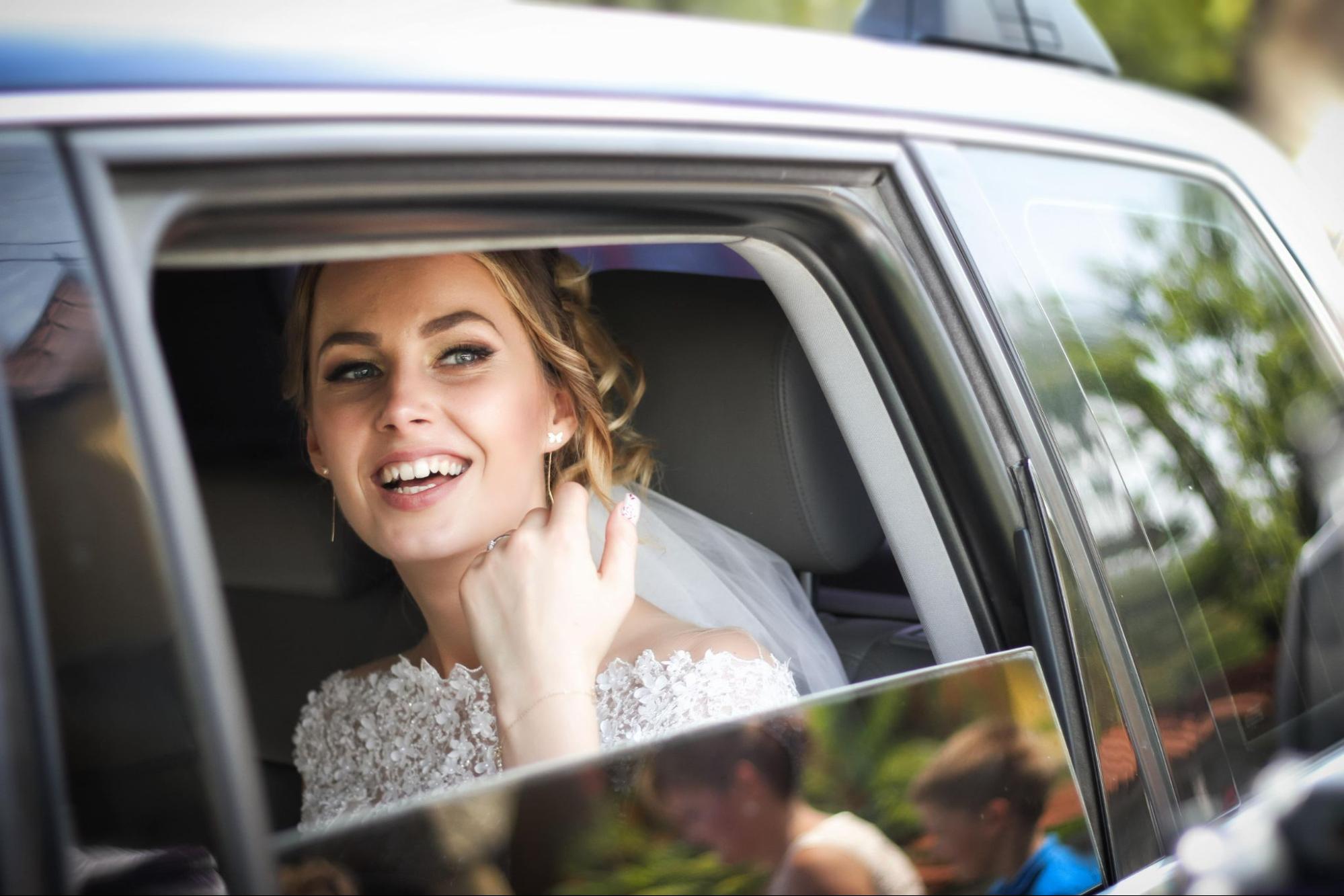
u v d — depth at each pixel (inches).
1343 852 50.3
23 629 24.5
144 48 29.2
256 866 26.9
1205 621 51.9
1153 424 53.2
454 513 58.1
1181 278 59.6
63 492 25.6
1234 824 48.5
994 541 47.4
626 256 93.0
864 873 35.8
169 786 26.1
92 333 26.5
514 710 47.3
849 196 44.9
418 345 56.4
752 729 35.2
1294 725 54.7
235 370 93.2
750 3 293.1
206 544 27.5
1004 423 47.2
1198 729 49.5
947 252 46.9
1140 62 383.2
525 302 58.6
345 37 32.8
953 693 40.3
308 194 31.0
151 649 26.2
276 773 88.0
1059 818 41.3
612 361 66.1
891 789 37.4
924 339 45.9
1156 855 45.8
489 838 30.2
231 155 29.1
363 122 31.8
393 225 33.7
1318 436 63.7
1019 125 53.9
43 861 24.1
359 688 74.2
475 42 35.5
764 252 46.2
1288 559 58.2
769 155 41.5
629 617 62.0
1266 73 384.2
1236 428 58.4
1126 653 47.8
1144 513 50.9
